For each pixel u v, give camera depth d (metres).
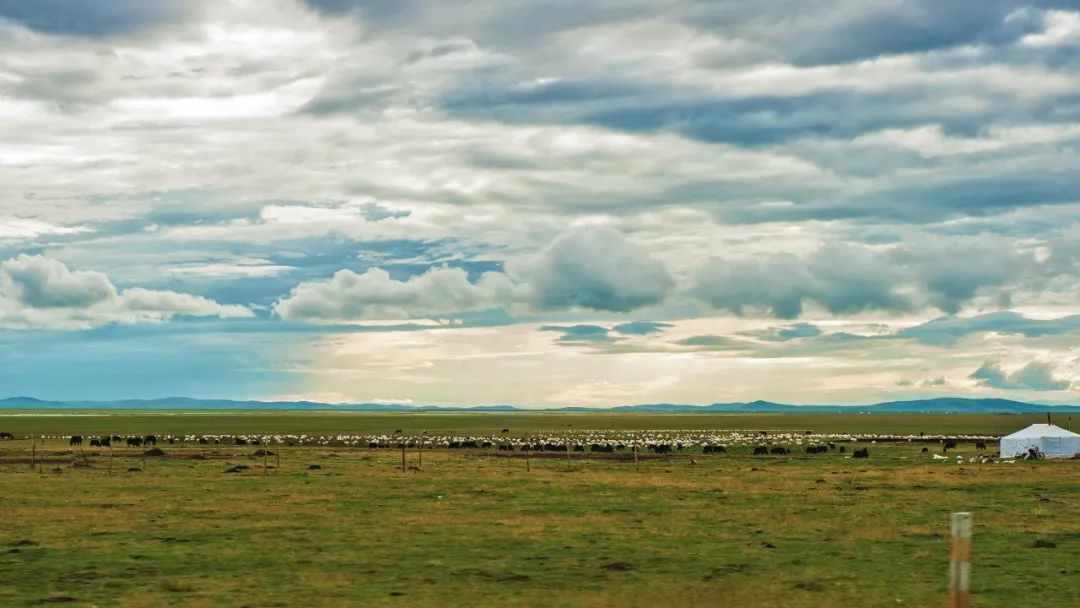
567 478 83.44
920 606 30.20
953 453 137.00
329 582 34.84
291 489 71.44
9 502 61.38
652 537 46.09
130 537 46.09
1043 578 35.41
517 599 31.64
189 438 177.88
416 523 51.25
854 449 149.12
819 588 33.31
